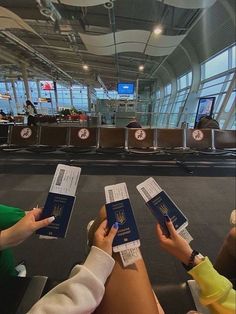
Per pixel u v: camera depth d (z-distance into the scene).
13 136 4.63
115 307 0.53
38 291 0.89
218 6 5.89
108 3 5.16
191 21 6.09
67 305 0.42
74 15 6.43
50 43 9.88
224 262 0.99
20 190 3.25
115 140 4.70
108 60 11.97
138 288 0.54
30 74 17.72
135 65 12.63
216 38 7.35
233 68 7.12
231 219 1.02
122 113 10.09
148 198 0.69
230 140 4.71
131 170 4.39
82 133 4.70
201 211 2.69
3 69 17.36
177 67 11.71
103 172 4.22
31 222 0.60
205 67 9.39
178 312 0.85
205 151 4.49
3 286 0.91
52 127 4.70
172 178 3.97
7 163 4.69
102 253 0.49
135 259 0.56
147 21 6.81
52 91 20.88
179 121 10.45
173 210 0.67
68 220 0.62
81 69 15.12
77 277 0.45
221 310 0.56
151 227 2.26
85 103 22.62
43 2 4.84
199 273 0.59
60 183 0.62
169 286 0.96
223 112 6.91
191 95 9.95
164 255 1.85
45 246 1.94
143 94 18.45
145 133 4.73
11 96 19.28
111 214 0.57
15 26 6.98
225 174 4.21
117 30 6.78
